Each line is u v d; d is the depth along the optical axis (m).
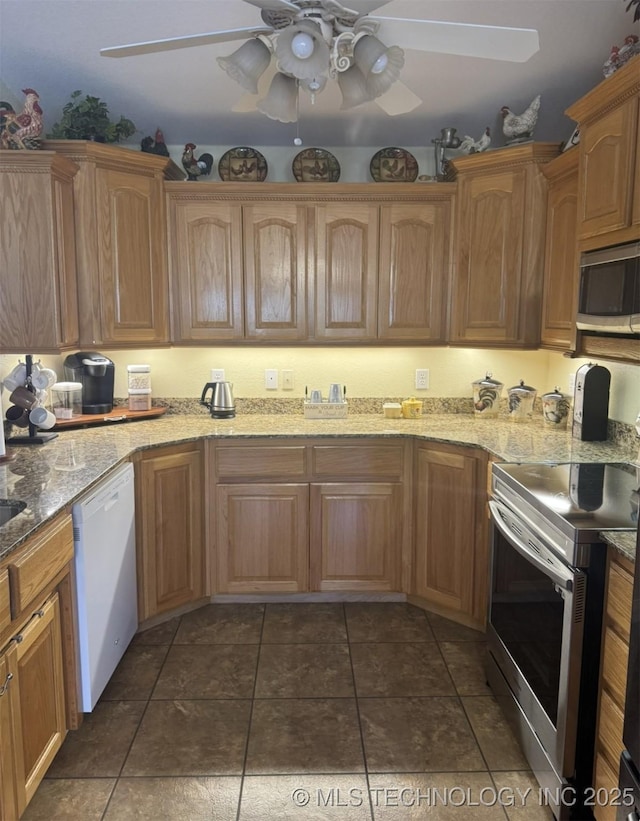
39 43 2.33
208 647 2.71
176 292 3.19
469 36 1.58
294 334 3.24
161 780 1.92
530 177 2.88
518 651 2.08
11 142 2.48
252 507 3.03
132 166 2.91
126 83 2.66
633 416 2.59
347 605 3.12
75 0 2.06
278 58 1.53
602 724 1.64
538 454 2.52
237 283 3.19
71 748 2.06
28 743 1.68
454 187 3.11
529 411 3.27
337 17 1.54
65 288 2.68
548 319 2.88
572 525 1.66
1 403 2.52
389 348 3.45
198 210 3.13
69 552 1.95
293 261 3.18
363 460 3.01
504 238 2.98
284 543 3.06
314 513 3.04
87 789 1.88
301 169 3.17
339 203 3.14
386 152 3.18
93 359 3.16
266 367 3.50
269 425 3.18
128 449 2.60
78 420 3.04
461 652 2.67
